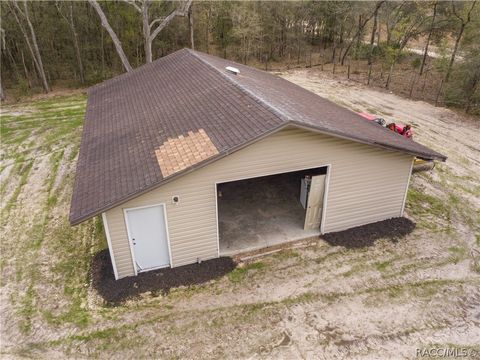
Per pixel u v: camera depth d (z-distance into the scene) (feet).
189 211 28.71
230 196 41.73
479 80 65.26
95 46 89.51
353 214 35.06
